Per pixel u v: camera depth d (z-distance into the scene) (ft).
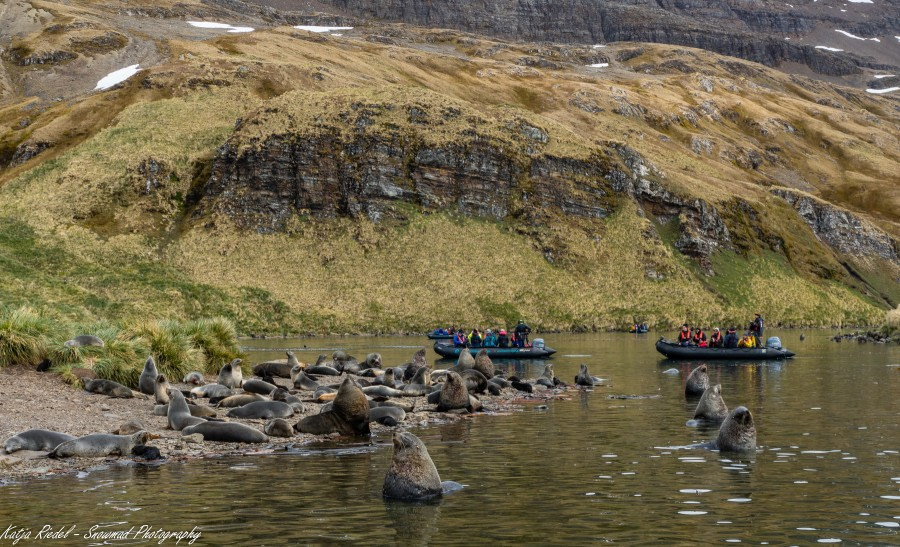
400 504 39.11
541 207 302.45
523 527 35.04
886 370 119.03
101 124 344.49
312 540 33.17
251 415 64.80
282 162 291.79
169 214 282.97
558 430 62.64
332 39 558.56
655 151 433.89
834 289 337.31
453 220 289.12
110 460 49.21
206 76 373.61
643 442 56.95
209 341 100.48
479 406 75.05
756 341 151.33
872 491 41.52
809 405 78.23
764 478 44.75
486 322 238.89
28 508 37.91
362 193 287.69
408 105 326.03
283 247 268.41
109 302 194.08
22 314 77.66
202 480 44.04
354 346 177.58
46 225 260.21
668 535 33.83
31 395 65.36
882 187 485.97
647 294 274.98
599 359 145.28
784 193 411.13
